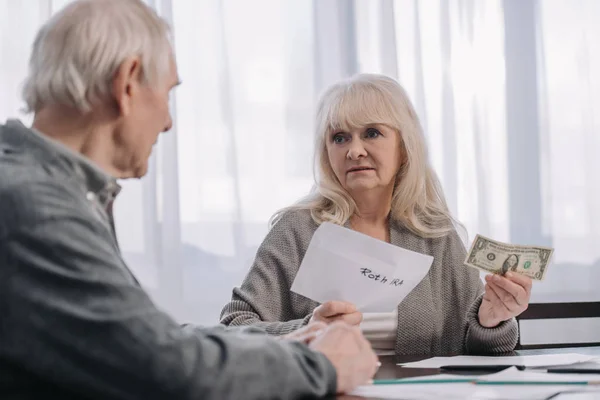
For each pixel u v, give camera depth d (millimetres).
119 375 837
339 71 3156
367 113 1962
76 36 1026
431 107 3248
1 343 840
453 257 2055
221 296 3004
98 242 899
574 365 1340
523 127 3338
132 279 987
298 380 947
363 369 1050
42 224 871
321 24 3156
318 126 2080
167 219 2949
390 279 1570
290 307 1993
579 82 3393
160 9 2971
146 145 1084
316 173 2105
